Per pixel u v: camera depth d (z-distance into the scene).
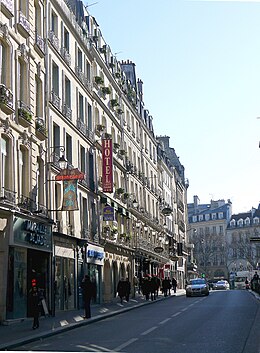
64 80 29.98
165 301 38.69
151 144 62.66
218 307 27.67
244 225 126.06
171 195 77.62
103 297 36.84
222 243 117.69
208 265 114.06
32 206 23.44
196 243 110.81
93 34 39.28
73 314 25.25
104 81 40.69
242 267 113.81
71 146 30.67
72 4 36.28
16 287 21.48
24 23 23.73
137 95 58.34
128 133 49.06
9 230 20.88
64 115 29.23
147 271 56.12
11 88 22.05
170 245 70.62
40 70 25.83
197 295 44.38
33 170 24.14
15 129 22.19
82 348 13.04
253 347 12.55
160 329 17.19
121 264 43.12
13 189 21.56
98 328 18.78
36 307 18.41
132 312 27.42
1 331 17.50
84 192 33.00
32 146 24.16
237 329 16.53
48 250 25.30
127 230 45.91
